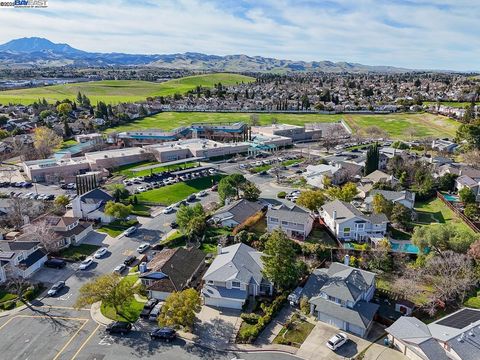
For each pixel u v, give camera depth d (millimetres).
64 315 58188
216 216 88000
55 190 117688
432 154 146375
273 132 188750
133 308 59688
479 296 61562
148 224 91938
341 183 118250
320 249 73625
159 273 63844
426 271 66500
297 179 124438
